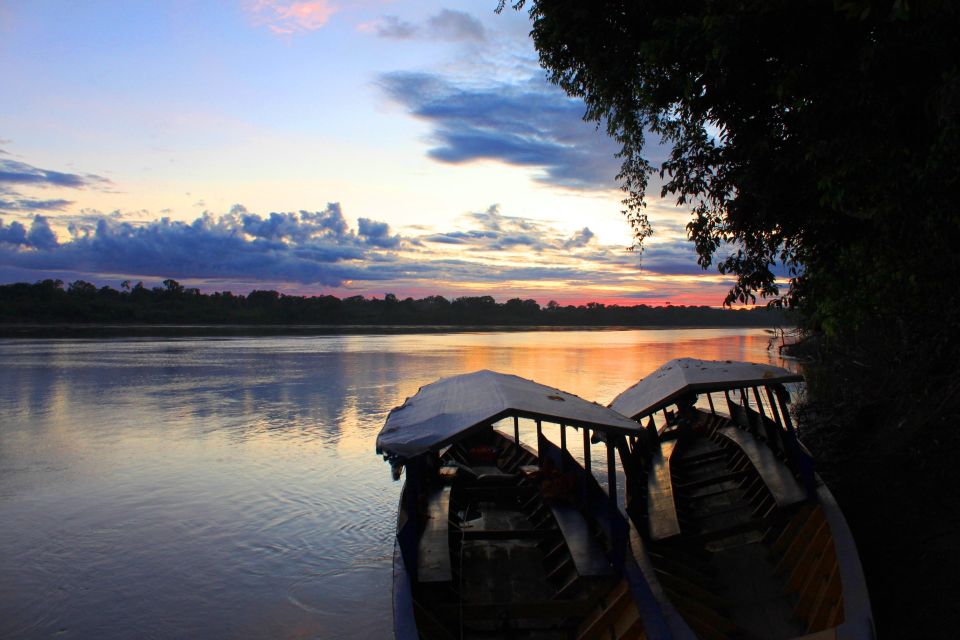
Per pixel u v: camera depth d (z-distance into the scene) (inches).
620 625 208.4
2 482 517.3
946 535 285.7
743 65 264.2
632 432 239.1
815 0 225.8
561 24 334.6
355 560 371.9
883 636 236.8
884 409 463.8
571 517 281.9
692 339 3159.5
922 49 207.2
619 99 373.4
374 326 4778.5
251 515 443.2
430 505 307.1
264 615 310.0
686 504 336.2
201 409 847.7
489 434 499.2
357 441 661.3
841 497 366.6
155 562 366.9
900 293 281.9
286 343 2349.9
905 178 227.8
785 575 266.4
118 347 1978.3
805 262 333.7
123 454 606.5
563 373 1280.8
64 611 311.6
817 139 253.0
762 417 378.6
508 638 218.8
